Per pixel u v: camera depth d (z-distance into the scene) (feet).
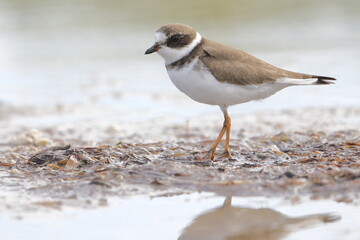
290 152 35.42
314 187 28.19
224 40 75.61
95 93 62.80
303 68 65.41
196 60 32.96
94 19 84.99
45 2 91.50
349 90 60.23
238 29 80.07
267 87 33.78
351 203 26.63
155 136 47.55
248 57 34.09
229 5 89.66
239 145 39.83
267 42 75.25
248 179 29.55
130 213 26.30
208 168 31.48
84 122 53.88
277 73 33.86
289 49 72.49
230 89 32.89
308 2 92.12
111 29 81.05
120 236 24.06
